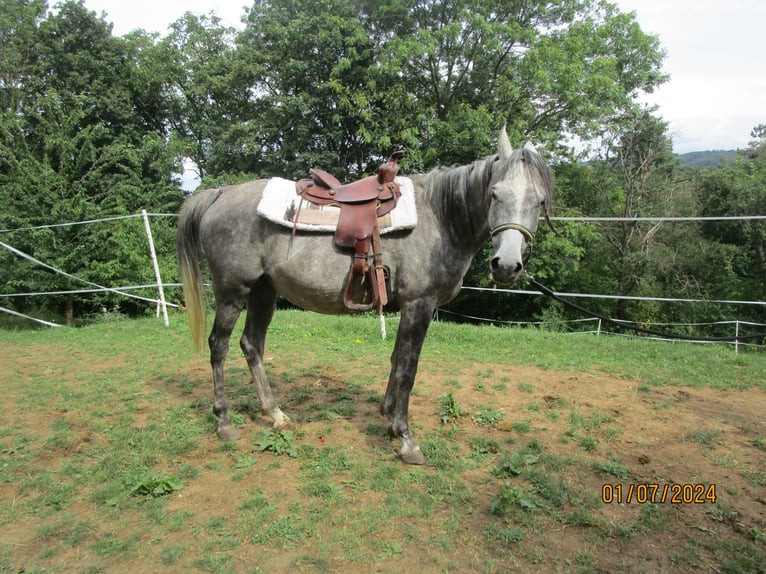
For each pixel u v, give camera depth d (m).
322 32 15.91
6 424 3.85
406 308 3.22
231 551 2.36
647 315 17.38
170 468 3.16
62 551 2.38
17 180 11.49
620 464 3.21
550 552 2.38
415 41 14.30
